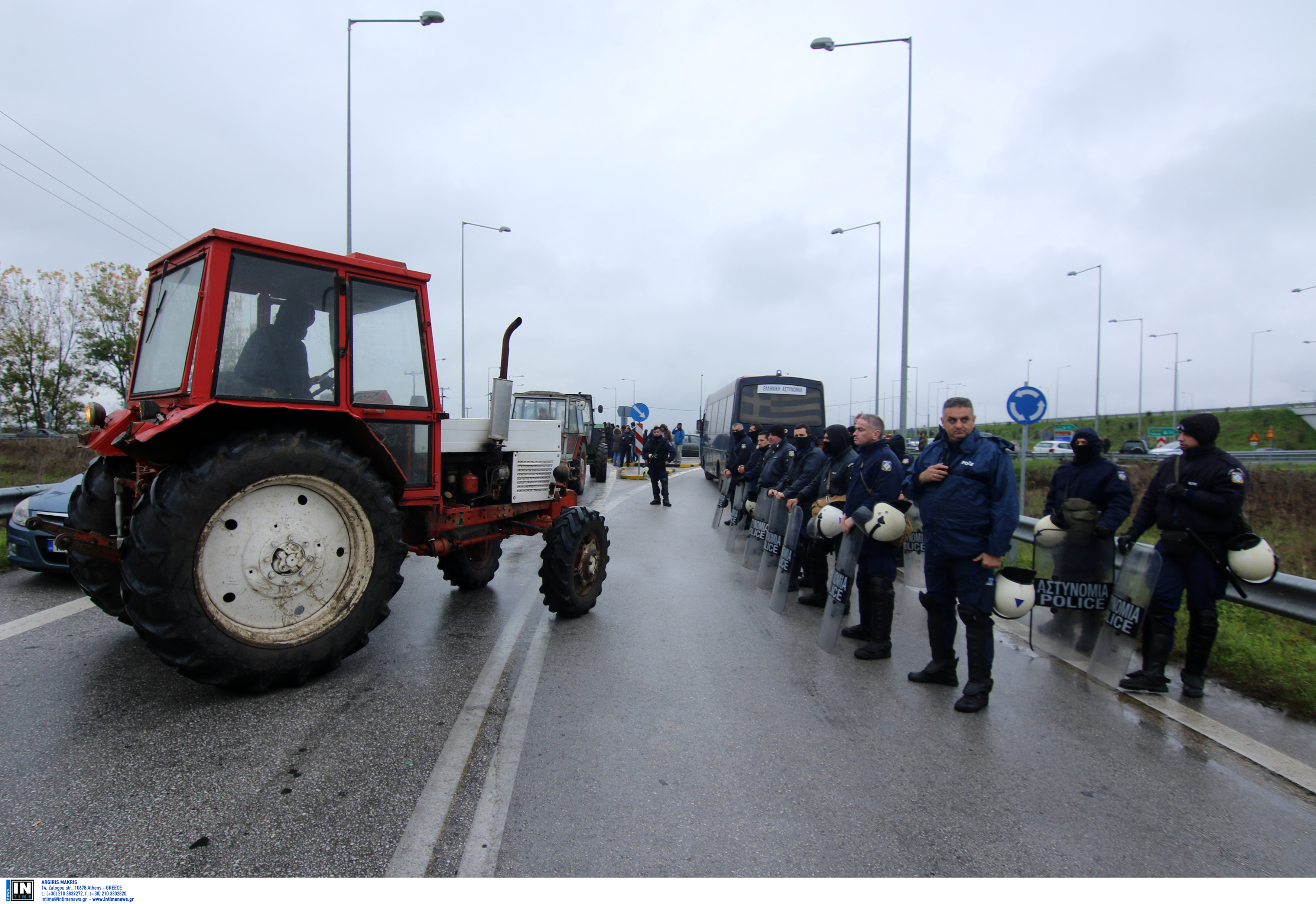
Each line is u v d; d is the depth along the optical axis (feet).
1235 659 15.66
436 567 24.89
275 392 12.83
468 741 10.79
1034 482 55.98
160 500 10.84
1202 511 13.76
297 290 13.33
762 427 35.19
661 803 9.23
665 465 50.44
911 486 14.79
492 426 18.01
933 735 11.84
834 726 12.12
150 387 13.74
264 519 11.88
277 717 11.41
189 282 13.16
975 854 8.30
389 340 14.99
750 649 16.55
